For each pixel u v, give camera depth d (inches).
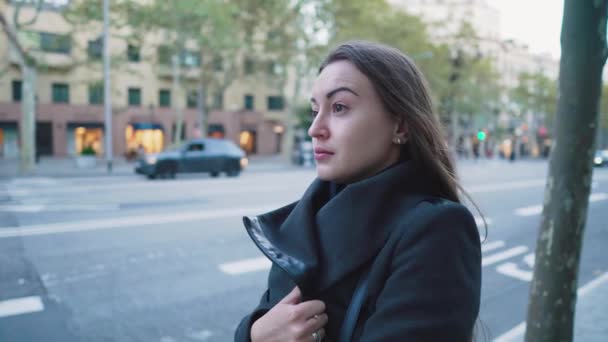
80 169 920.3
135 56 1295.5
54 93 1224.8
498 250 268.2
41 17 1123.9
